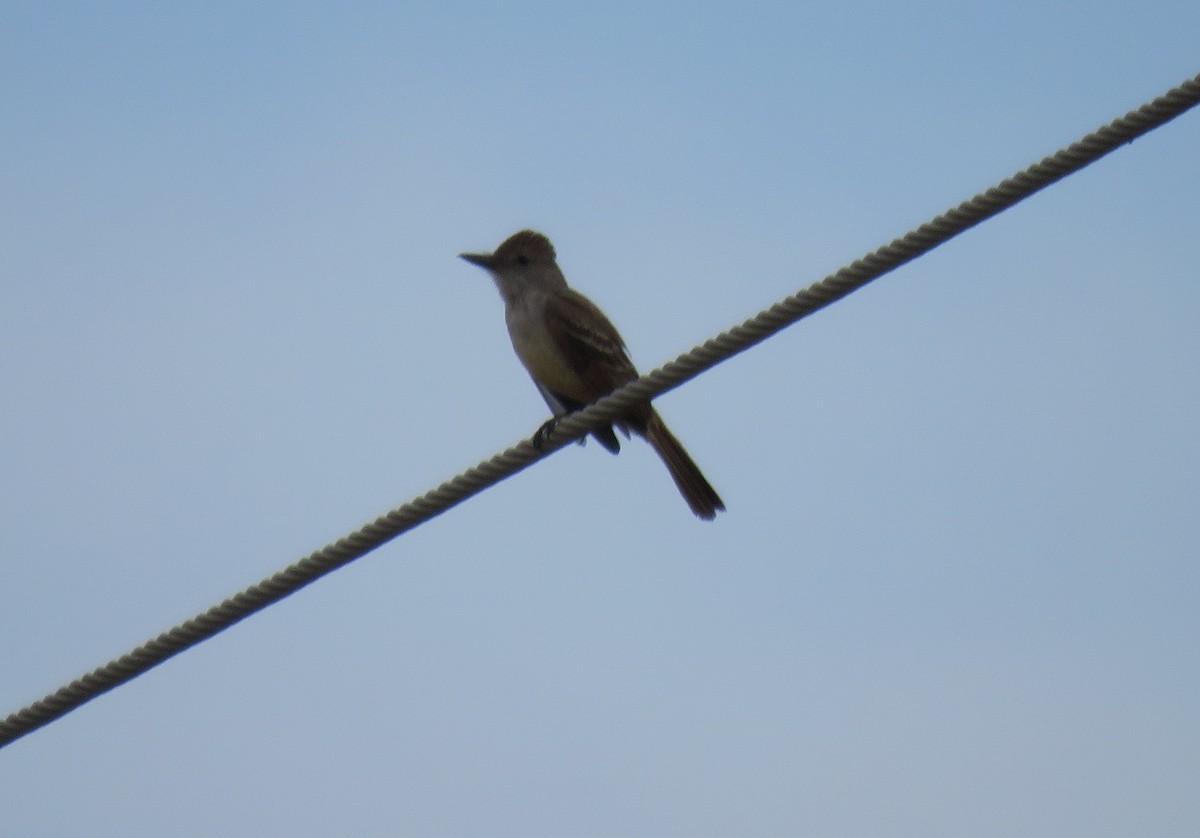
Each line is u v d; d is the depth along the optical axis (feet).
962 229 34.12
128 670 37.01
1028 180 33.50
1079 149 33.01
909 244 34.60
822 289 35.63
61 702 37.24
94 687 37.09
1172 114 32.32
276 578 37.19
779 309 36.35
